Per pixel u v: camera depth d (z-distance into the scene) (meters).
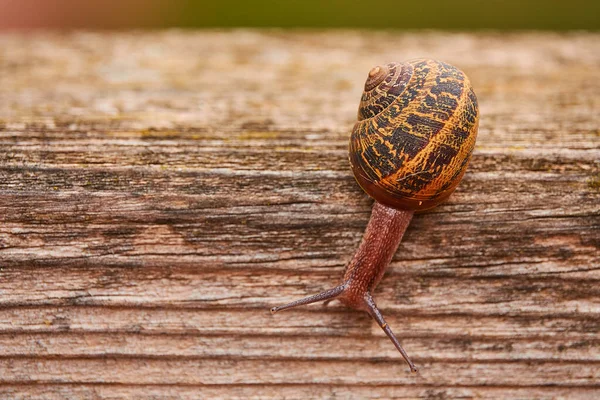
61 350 0.27
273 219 0.28
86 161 0.28
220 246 0.27
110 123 0.30
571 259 0.28
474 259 0.28
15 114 0.30
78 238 0.27
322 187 0.28
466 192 0.28
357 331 0.28
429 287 0.28
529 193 0.28
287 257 0.28
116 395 0.28
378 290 0.28
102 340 0.27
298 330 0.28
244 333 0.28
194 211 0.27
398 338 0.28
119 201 0.27
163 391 0.28
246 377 0.28
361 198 0.28
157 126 0.30
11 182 0.27
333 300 0.28
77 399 0.28
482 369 0.28
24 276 0.27
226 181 0.28
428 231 0.28
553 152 0.29
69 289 0.27
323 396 0.28
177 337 0.27
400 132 0.28
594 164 0.28
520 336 0.28
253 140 0.29
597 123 0.30
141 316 0.27
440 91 0.28
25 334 0.27
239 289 0.28
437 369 0.28
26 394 0.27
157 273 0.27
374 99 0.28
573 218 0.28
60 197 0.27
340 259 0.28
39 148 0.28
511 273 0.28
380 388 0.28
